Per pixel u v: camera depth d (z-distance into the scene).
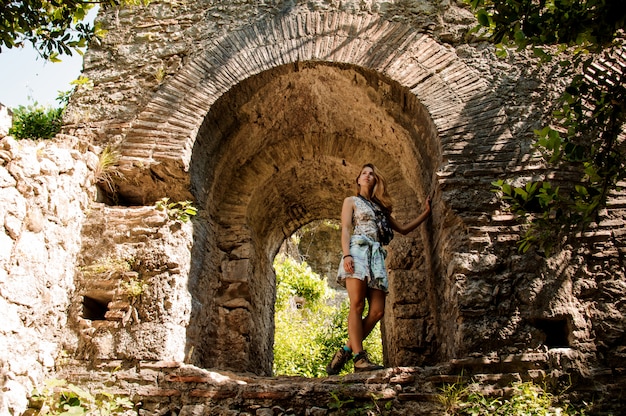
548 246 3.86
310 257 19.27
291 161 6.49
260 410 3.97
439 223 4.90
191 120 5.33
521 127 5.00
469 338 4.11
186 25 6.02
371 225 4.79
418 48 5.54
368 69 5.45
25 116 6.66
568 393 3.84
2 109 4.00
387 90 5.52
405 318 5.40
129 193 5.26
